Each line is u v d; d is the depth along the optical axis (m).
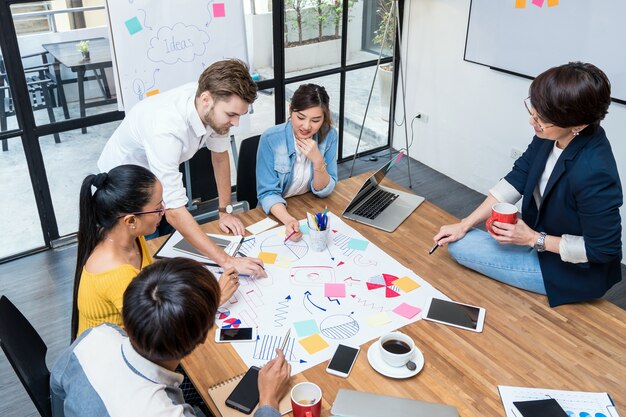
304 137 2.37
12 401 2.52
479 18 3.82
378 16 4.40
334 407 1.45
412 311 1.82
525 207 2.08
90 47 3.32
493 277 2.00
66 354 1.34
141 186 1.61
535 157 2.07
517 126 3.83
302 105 2.27
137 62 3.27
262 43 3.91
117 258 1.68
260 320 1.77
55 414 1.44
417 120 4.66
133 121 2.31
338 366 1.59
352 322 1.77
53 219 3.56
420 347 1.68
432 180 4.48
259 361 1.62
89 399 1.20
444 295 1.90
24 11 3.05
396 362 1.57
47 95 3.30
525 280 1.93
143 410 1.16
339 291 1.90
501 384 1.55
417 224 2.31
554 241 1.87
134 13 3.16
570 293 1.87
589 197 1.77
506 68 3.75
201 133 2.11
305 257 2.08
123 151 2.46
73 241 3.63
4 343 1.53
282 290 1.90
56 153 3.47
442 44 4.20
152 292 1.14
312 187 2.49
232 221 2.27
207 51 3.48
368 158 4.84
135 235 1.68
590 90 1.64
